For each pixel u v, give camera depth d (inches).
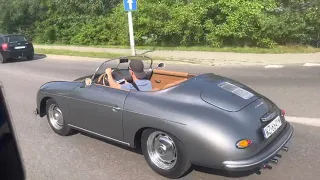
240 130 130.8
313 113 233.9
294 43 587.2
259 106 148.0
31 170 168.9
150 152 157.6
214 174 154.6
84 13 963.3
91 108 177.2
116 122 164.2
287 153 172.6
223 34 600.4
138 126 152.8
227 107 140.3
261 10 593.3
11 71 513.0
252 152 130.0
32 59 668.1
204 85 155.9
